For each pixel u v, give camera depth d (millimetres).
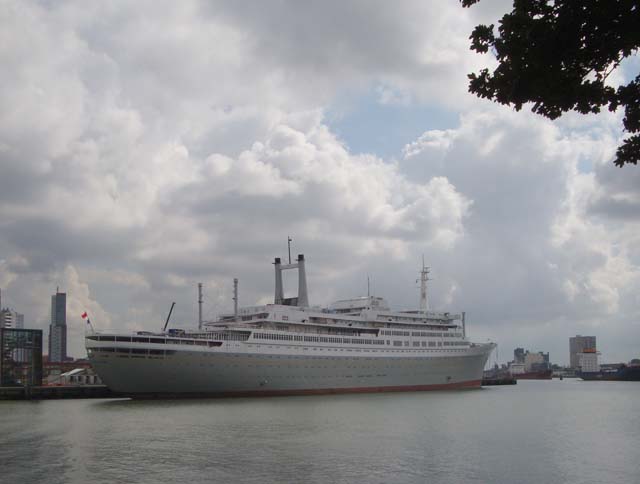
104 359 112312
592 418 90562
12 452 58156
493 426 78062
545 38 18672
